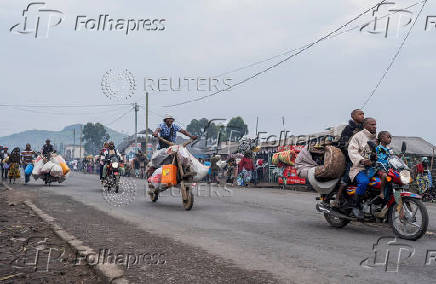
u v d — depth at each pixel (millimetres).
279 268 4070
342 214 6426
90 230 6000
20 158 17219
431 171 16766
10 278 3732
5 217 7020
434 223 7457
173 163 8922
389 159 5984
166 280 3680
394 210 5930
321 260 4391
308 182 6867
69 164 70500
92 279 3762
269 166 23031
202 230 6168
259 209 8906
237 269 4031
